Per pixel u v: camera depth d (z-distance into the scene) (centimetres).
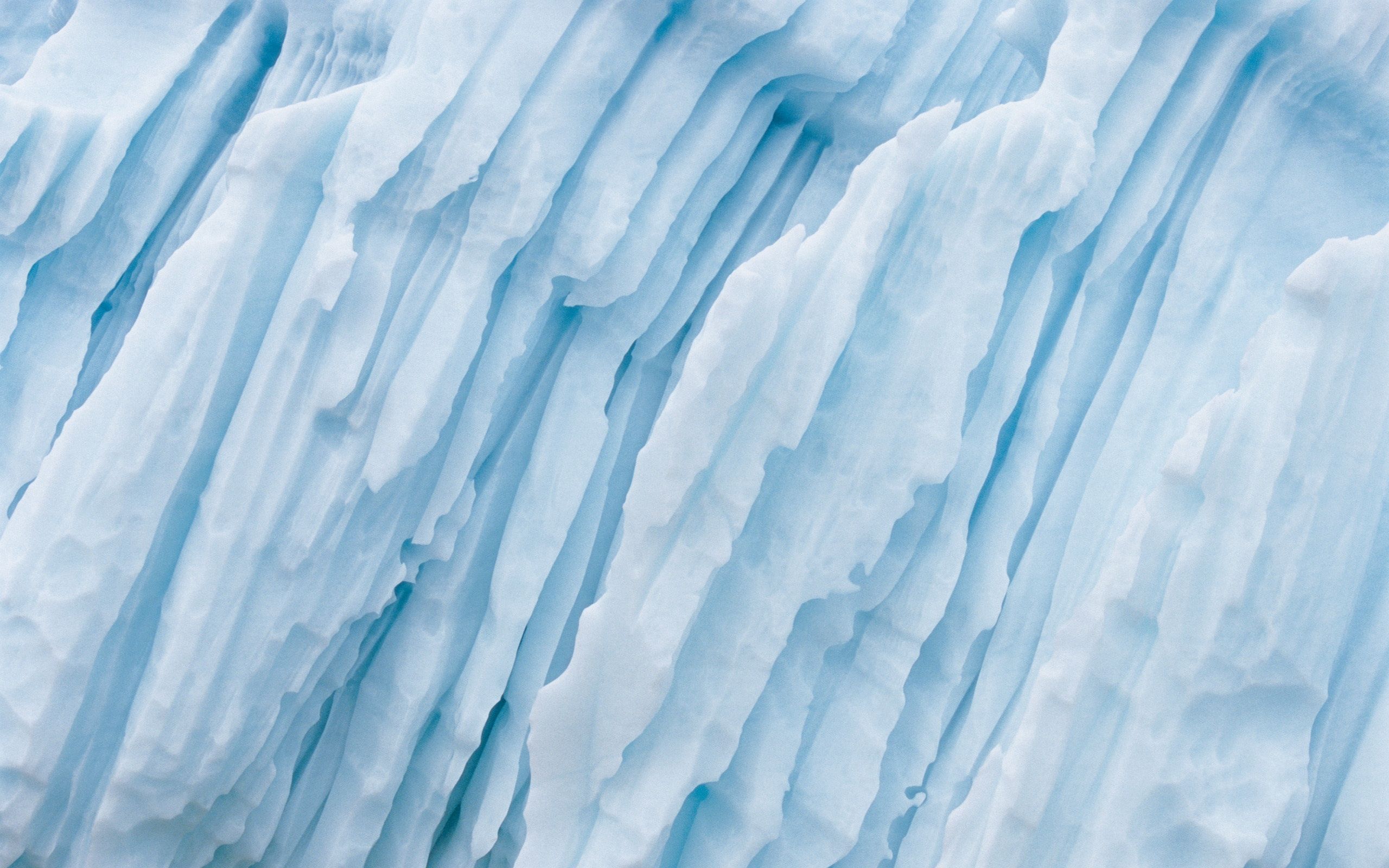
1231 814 251
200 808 337
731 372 295
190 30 425
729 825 310
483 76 336
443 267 343
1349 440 260
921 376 313
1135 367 325
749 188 383
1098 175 321
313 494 331
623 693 297
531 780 307
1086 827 261
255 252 331
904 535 319
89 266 404
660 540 300
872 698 317
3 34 507
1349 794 258
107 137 388
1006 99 391
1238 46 320
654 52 357
